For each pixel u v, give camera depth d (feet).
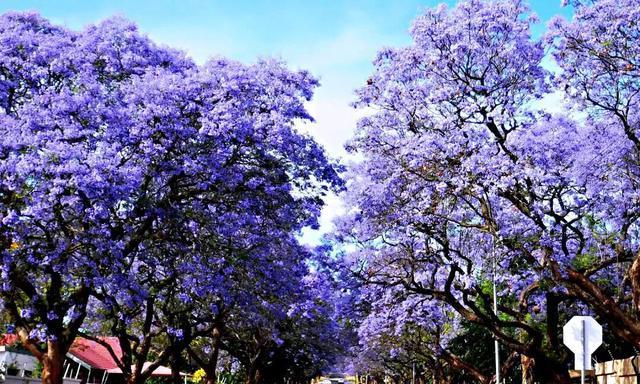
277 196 59.77
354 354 147.43
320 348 130.93
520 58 55.88
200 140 53.57
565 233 55.06
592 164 53.67
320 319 116.26
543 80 56.54
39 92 52.70
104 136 50.52
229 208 59.52
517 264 68.33
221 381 155.02
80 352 123.13
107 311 68.03
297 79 61.57
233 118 53.72
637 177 54.29
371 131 61.87
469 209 61.46
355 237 83.20
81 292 52.85
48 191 46.06
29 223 48.14
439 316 90.33
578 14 52.49
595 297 51.39
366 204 62.54
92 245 48.78
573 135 55.06
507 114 55.62
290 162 60.34
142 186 53.47
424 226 61.62
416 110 59.67
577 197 54.70
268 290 68.03
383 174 61.93
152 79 53.98
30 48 53.62
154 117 52.49
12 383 77.25
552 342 59.41
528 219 55.36
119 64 58.85
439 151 55.26
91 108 50.60
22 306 57.16
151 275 61.41
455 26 56.90
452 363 95.71
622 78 52.75
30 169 44.60
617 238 59.82
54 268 48.19
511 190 53.83
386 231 67.21
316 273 84.02
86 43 57.16
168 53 62.54
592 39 52.42
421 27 58.13
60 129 49.47
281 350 126.62
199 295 62.13
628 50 51.80
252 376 116.57
